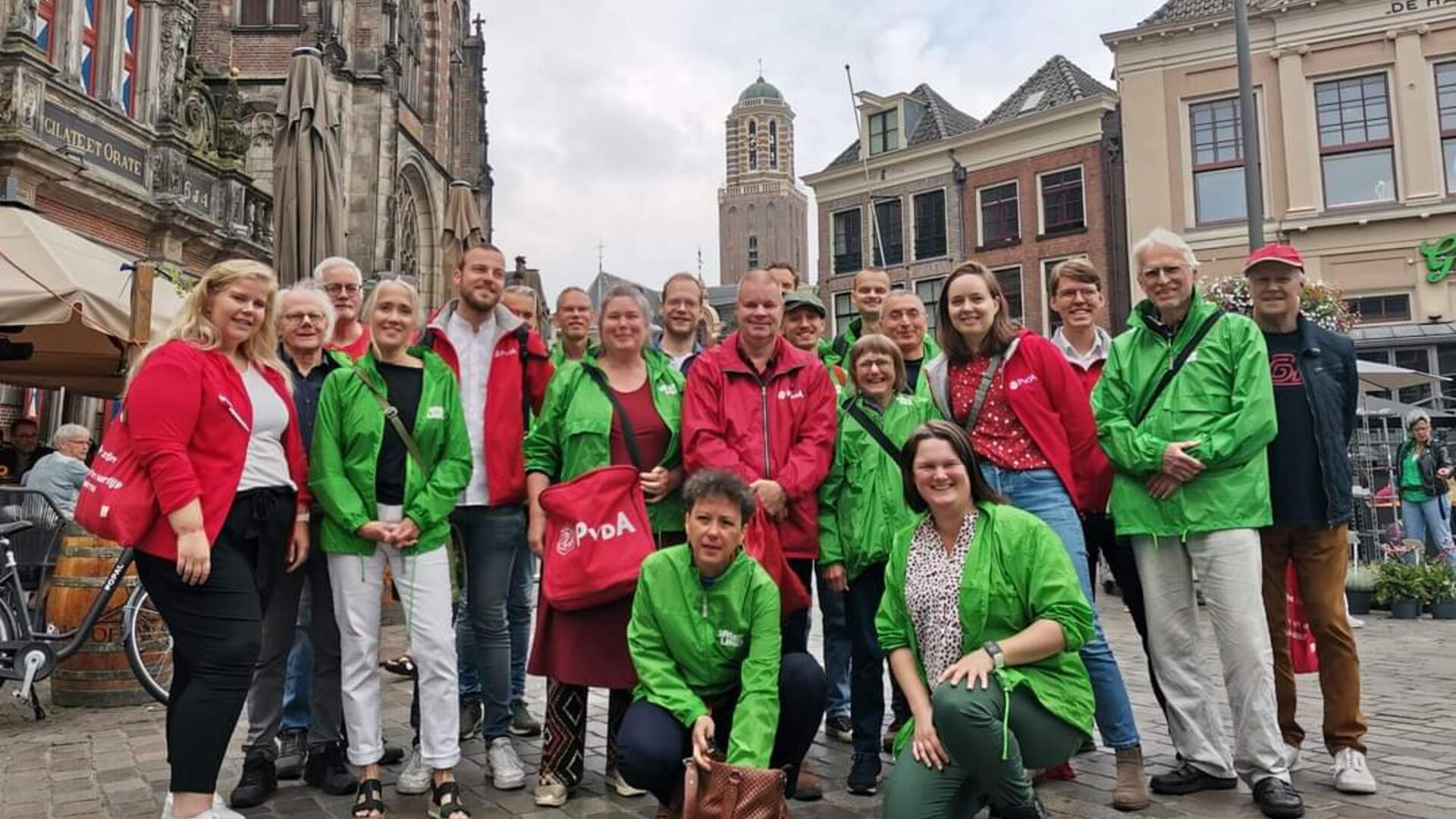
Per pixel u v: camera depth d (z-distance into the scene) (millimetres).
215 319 3826
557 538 4211
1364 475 13172
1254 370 4184
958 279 4594
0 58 12625
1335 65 19734
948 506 3635
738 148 132625
